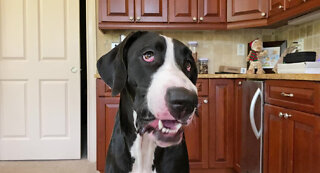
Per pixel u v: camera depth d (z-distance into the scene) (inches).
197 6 102.1
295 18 93.0
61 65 110.3
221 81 91.9
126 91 41.0
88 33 110.3
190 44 111.7
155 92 32.3
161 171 43.5
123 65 38.6
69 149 112.6
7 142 109.7
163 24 101.5
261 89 71.9
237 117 91.0
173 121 33.5
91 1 108.8
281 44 108.2
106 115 90.7
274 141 66.4
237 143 90.7
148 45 36.9
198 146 92.4
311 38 91.5
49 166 103.7
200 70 111.3
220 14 103.0
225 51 118.0
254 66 103.4
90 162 109.4
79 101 111.7
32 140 110.5
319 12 79.4
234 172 96.4
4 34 107.5
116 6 99.3
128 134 42.3
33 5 107.9
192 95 30.7
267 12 97.7
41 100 110.1
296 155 57.2
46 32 109.0
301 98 55.3
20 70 108.5
